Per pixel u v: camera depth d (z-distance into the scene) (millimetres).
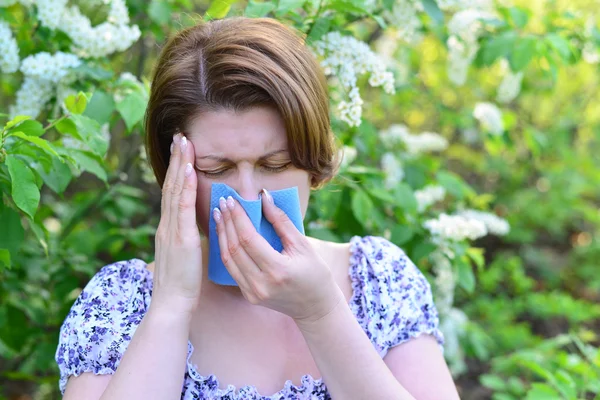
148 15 2066
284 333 1047
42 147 1200
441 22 1767
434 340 1134
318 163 986
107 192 2135
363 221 1732
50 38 1663
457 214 2227
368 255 1142
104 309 1050
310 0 1585
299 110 918
